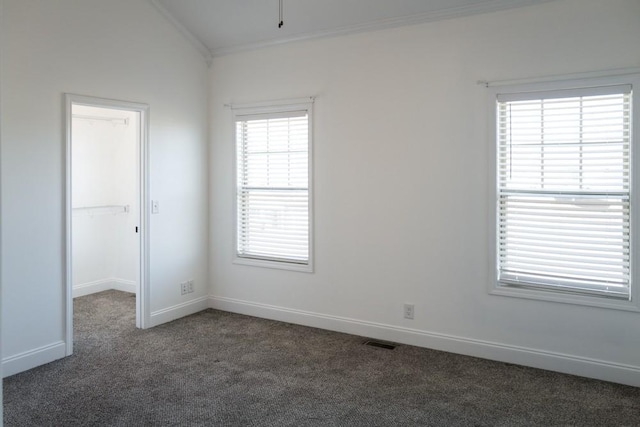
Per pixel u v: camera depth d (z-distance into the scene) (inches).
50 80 137.2
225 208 191.5
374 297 160.1
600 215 127.4
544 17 130.2
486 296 141.6
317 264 170.9
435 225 148.5
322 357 143.6
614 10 122.1
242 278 189.0
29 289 133.9
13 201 129.6
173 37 176.9
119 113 219.3
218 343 155.8
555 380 126.8
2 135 126.3
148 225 169.9
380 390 121.4
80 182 212.8
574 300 129.2
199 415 108.8
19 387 122.4
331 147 165.6
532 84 132.0
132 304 201.0
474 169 141.7
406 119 151.7
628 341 124.1
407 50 150.6
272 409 111.6
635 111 120.3
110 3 153.9
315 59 167.6
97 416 108.0
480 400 115.7
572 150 129.7
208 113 193.8
